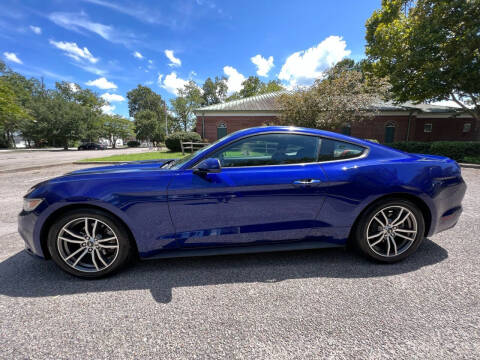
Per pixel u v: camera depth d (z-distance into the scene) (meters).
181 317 1.56
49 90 44.53
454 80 11.09
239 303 1.69
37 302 1.73
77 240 2.00
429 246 2.52
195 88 43.91
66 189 1.92
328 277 2.00
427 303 1.65
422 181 2.11
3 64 36.22
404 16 13.28
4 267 2.23
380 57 13.58
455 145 10.34
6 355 1.28
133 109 80.62
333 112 14.12
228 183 1.99
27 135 38.44
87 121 41.03
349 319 1.52
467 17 10.24
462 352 1.26
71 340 1.38
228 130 20.59
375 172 2.10
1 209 4.13
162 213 1.99
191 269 2.17
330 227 2.15
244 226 2.08
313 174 2.07
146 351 1.30
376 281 1.93
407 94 13.21
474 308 1.60
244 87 50.41
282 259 2.31
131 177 1.99
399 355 1.25
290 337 1.38
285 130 2.20
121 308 1.66
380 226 2.18
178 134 18.05
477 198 4.51
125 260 2.05
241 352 1.29
